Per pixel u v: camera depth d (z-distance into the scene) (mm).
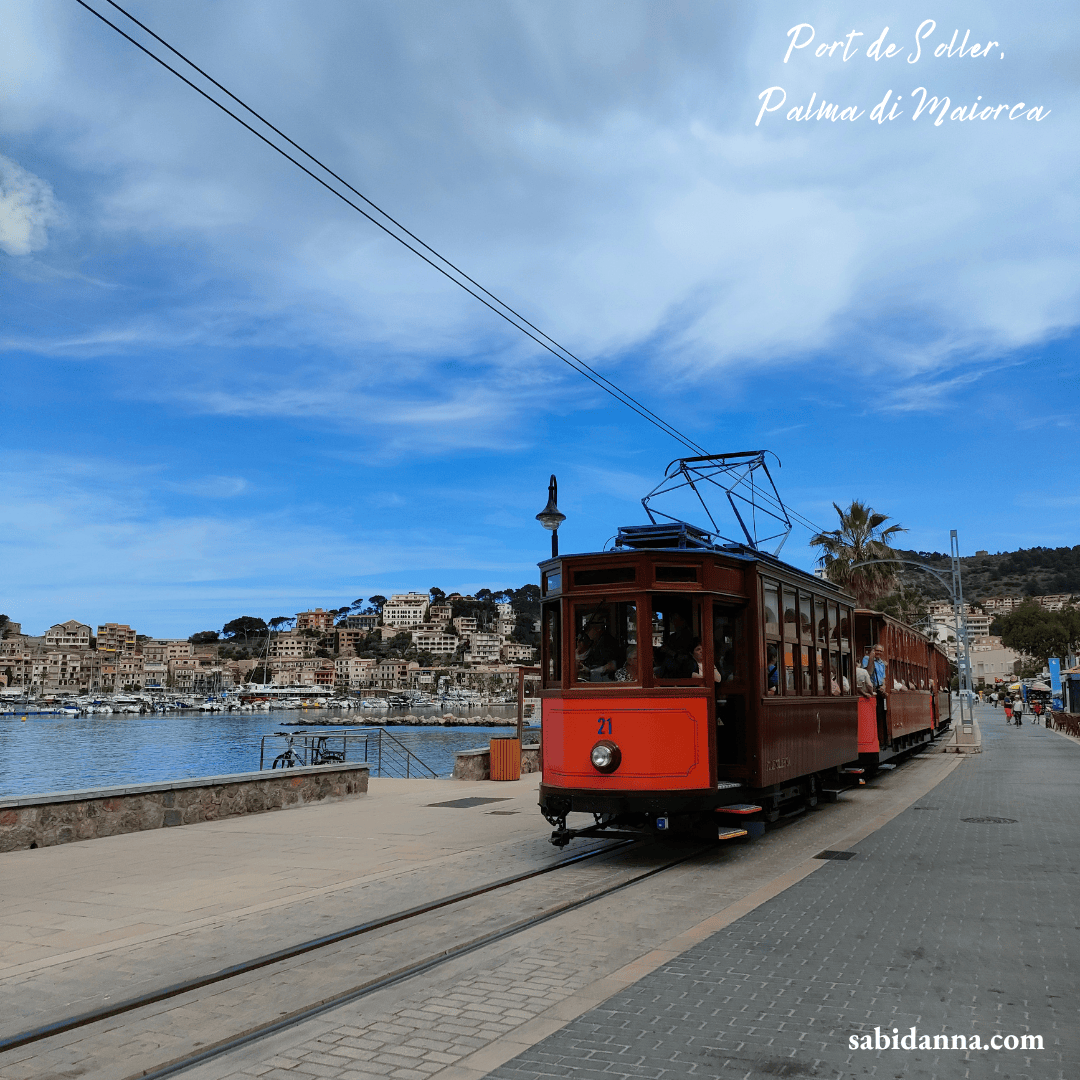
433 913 8141
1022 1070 4562
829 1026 5164
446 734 129000
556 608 11727
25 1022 5508
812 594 14477
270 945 7098
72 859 10875
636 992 5789
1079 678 60219
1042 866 9789
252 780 15000
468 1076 4621
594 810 10672
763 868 10242
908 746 25094
